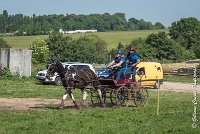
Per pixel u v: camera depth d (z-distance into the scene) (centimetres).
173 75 5850
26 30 15838
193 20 12406
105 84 2281
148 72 3603
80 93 3125
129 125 1642
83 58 8550
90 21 18775
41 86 3653
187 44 12056
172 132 1544
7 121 1659
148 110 2114
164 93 3394
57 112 1966
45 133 1445
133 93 2289
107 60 8712
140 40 9912
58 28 17125
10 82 3953
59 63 2139
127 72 2277
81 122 1672
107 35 15375
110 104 2391
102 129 1548
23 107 2200
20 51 4453
